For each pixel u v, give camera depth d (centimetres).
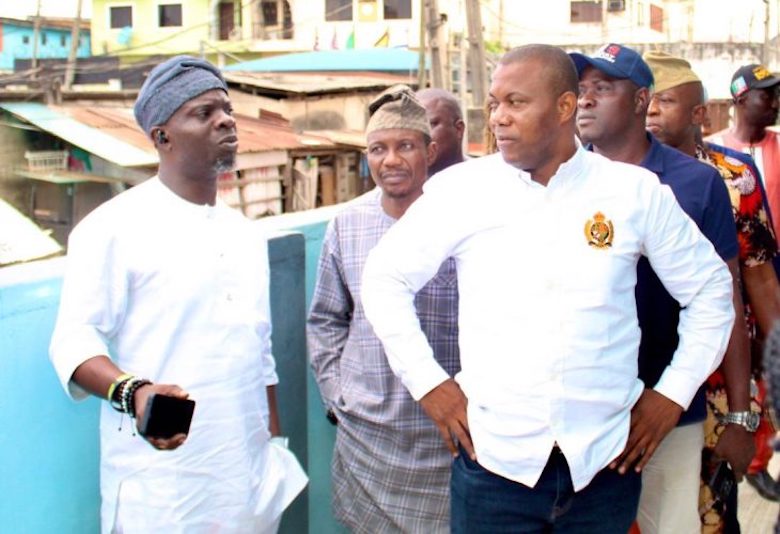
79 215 2044
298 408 323
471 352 220
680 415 240
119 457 222
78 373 204
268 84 2438
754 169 322
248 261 237
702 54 3509
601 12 3712
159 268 217
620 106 264
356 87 2450
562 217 213
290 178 2188
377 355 279
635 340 223
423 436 277
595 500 224
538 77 208
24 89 2194
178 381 221
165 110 218
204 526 227
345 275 288
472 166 224
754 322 328
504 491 221
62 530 237
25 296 222
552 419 212
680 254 225
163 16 3762
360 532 290
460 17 3009
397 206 279
